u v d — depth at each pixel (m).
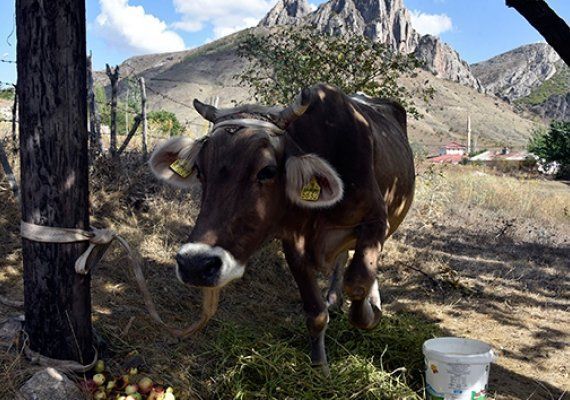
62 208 3.66
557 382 4.81
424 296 6.59
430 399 3.99
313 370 4.13
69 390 3.59
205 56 124.56
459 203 13.03
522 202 14.31
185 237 6.78
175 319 4.95
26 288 3.80
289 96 9.47
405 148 5.24
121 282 5.36
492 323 6.02
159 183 7.87
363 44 9.31
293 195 3.48
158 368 4.11
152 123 16.70
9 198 6.33
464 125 121.31
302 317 5.51
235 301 5.60
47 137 3.59
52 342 3.77
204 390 4.06
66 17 3.53
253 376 4.18
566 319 6.29
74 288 3.78
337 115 4.05
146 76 121.62
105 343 4.18
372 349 4.75
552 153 31.38
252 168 3.31
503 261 8.45
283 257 6.71
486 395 4.43
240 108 3.68
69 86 3.60
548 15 4.25
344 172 3.95
